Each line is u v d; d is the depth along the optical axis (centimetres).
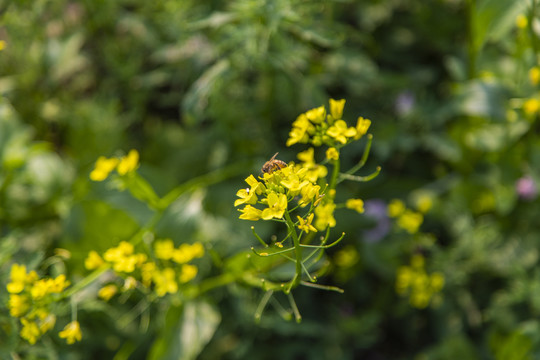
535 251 273
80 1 309
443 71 323
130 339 252
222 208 271
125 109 331
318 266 185
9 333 171
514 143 275
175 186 286
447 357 265
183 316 216
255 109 292
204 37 287
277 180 125
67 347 221
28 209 265
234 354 262
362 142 293
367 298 292
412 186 305
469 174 298
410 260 285
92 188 261
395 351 292
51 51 300
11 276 159
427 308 289
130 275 186
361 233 286
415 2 318
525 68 259
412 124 296
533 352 250
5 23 283
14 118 265
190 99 241
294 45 274
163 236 232
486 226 278
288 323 259
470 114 284
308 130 154
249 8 220
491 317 271
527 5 222
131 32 317
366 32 321
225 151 292
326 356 272
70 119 308
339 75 294
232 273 200
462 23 318
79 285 173
